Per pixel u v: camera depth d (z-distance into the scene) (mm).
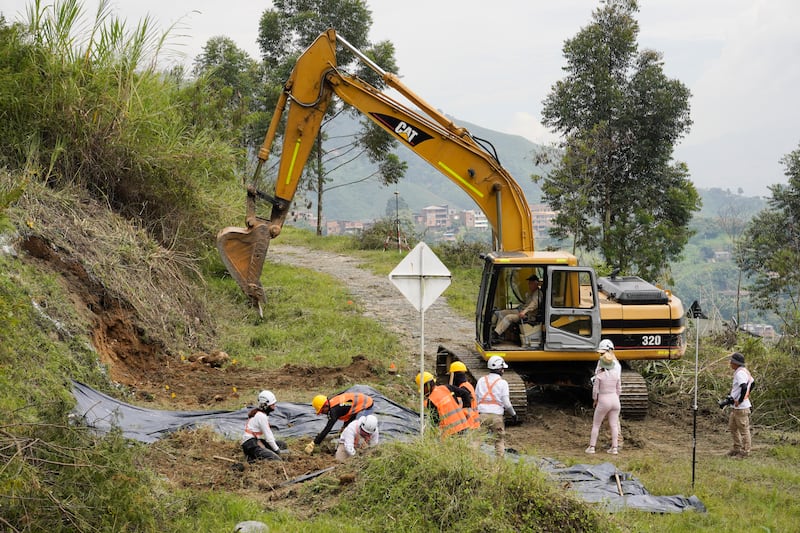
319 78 13922
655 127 40062
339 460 9555
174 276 17266
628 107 39625
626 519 8273
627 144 40406
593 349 13344
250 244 13828
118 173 17312
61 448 6816
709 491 9984
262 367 15547
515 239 14359
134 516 6773
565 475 9883
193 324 16797
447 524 7492
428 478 7914
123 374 13328
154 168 17922
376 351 17594
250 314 19953
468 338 20031
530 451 11461
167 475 8938
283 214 14078
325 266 31984
